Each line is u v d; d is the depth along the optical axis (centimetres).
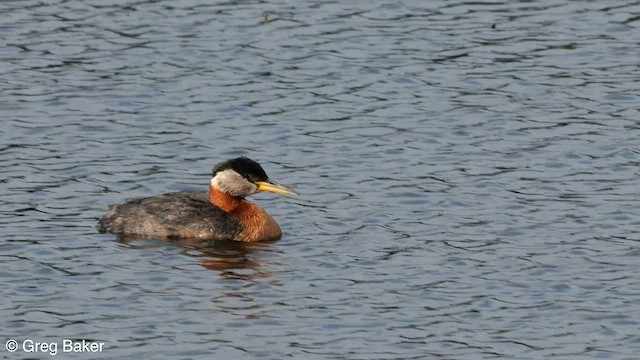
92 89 3391
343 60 3591
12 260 2459
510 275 2423
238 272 2438
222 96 3359
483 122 3225
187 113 3262
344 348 2153
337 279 2408
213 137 3128
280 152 3047
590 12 3941
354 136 3136
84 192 2817
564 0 4025
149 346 2148
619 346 2173
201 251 2539
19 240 2553
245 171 2647
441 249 2536
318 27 3806
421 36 3756
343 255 2516
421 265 2467
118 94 3362
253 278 2409
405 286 2378
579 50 3678
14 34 3728
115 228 2617
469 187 2850
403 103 3338
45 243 2545
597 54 3653
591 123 3219
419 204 2762
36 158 2991
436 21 3866
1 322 2219
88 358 2109
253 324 2230
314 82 3456
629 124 3212
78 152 3030
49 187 2836
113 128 3170
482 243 2566
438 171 2939
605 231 2623
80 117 3225
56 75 3472
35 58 3575
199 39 3706
